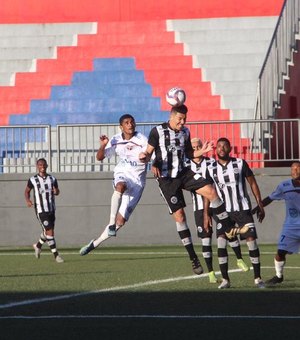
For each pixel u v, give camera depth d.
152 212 45.09
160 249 41.84
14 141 47.28
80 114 58.31
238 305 20.34
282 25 57.81
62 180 45.41
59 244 45.44
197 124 45.53
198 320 18.05
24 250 42.72
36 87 60.81
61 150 48.06
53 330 16.88
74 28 65.69
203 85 59.69
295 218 25.20
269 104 54.78
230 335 16.12
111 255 38.25
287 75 57.44
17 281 26.88
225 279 24.20
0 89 60.62
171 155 25.36
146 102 58.78
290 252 25.14
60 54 63.47
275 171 44.78
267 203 25.98
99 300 21.53
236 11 65.06
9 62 62.91
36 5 67.00
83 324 17.62
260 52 62.03
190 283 25.62
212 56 61.88
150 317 18.52
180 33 64.00
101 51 63.41
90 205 45.34
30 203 37.31
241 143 46.66
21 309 19.98
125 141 32.59
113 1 66.69
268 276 27.80
